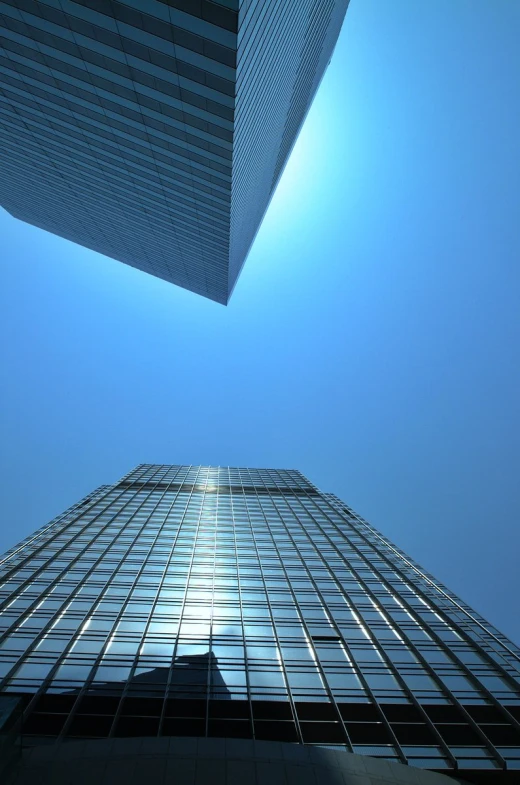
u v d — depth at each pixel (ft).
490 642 115.14
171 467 323.16
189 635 113.29
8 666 96.48
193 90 104.94
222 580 146.00
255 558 166.50
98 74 110.52
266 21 99.30
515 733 84.89
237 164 139.13
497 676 102.01
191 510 224.94
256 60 107.96
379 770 69.77
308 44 177.06
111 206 205.46
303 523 213.25
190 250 226.79
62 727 81.30
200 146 127.03
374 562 168.45
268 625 120.37
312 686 96.37
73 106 128.88
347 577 154.30
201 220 182.29
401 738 83.82
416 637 117.70
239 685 95.20
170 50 94.84
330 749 72.02
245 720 86.07
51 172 188.85
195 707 87.71
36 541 171.83
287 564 162.81
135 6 86.12
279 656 106.63
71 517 205.98
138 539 180.14
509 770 77.71
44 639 107.96
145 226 216.95
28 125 151.74
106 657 102.01
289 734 83.97
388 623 124.47
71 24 96.99
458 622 125.08
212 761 66.95
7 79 126.93
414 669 104.06
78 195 205.46
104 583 139.54
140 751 67.62
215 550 171.94
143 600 129.80
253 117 134.41
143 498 244.01
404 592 144.36
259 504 242.17
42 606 123.34
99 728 81.76
